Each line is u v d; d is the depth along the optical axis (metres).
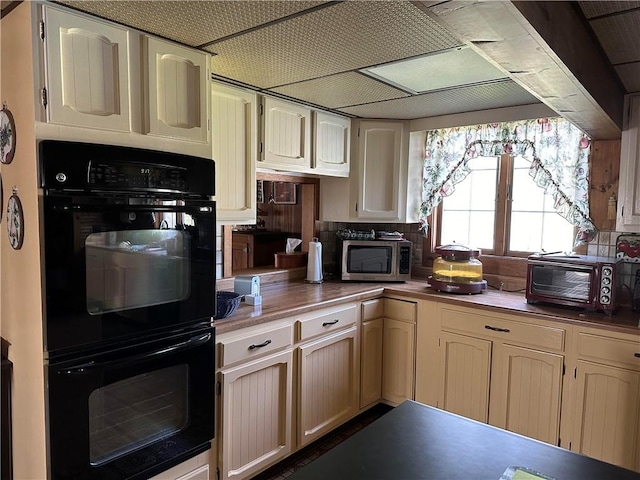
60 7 1.44
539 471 1.02
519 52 1.36
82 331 1.48
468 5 1.05
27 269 1.48
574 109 1.98
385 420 1.26
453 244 3.07
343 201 3.28
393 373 3.01
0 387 1.64
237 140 2.37
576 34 1.55
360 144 3.21
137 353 1.65
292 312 2.32
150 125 1.69
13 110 1.51
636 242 2.57
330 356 2.64
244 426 2.13
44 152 1.38
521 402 2.49
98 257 1.51
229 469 2.07
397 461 1.05
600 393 2.25
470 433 1.19
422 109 2.95
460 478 0.99
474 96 2.62
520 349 2.47
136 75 1.65
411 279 3.39
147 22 1.59
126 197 1.58
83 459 1.53
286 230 4.12
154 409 1.74
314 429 2.54
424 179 3.35
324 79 2.29
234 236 3.93
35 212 1.40
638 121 2.33
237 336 2.06
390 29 1.66
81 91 1.50
